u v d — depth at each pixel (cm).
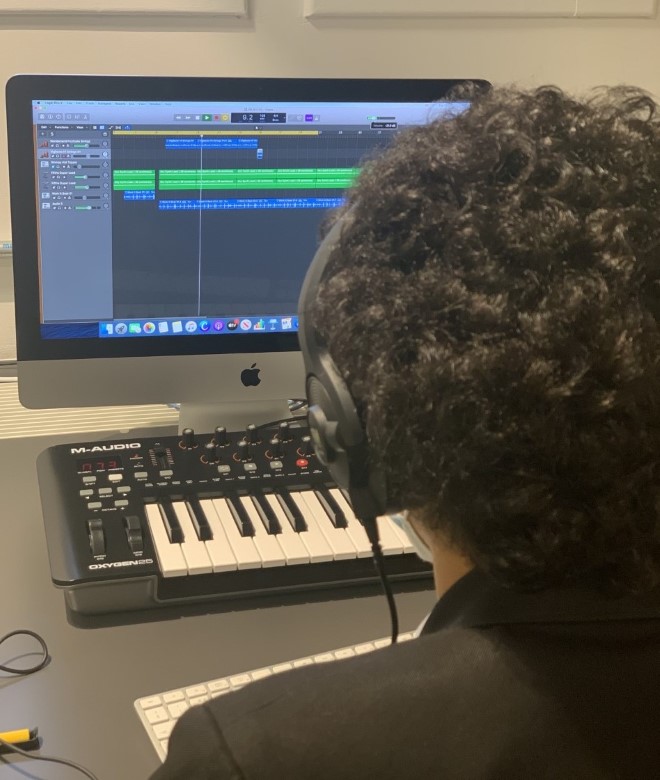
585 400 39
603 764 40
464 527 43
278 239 110
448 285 41
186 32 138
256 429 105
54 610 86
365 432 48
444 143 46
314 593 90
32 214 103
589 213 41
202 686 74
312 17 142
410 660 42
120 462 99
